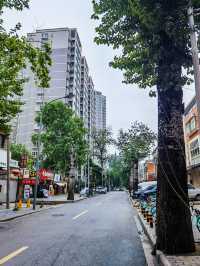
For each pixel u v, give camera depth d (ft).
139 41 29.14
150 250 25.52
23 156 84.99
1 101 47.39
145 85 33.09
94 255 23.39
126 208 75.41
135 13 24.70
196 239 28.68
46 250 25.14
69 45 306.35
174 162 24.76
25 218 54.49
